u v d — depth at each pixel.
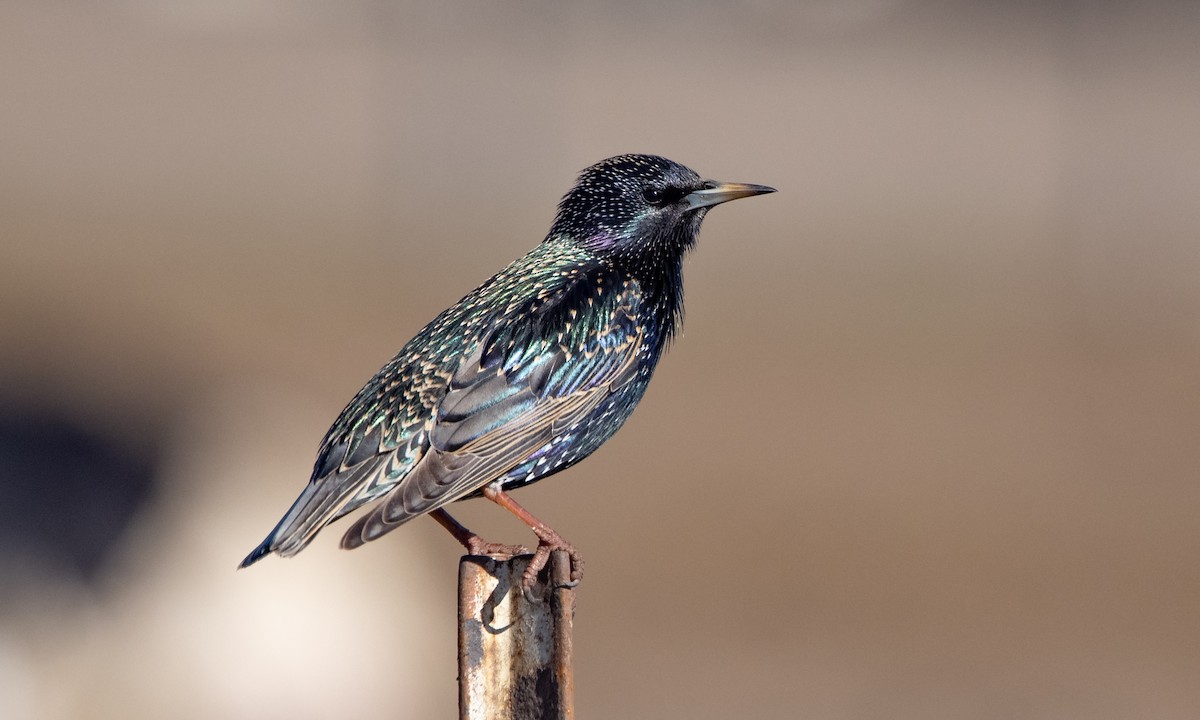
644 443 21.66
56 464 12.67
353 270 36.03
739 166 57.22
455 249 40.81
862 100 69.62
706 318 31.67
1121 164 58.66
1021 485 20.03
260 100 66.69
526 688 4.81
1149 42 67.81
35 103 65.81
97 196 46.09
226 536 12.63
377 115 62.22
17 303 27.05
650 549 17.22
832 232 44.66
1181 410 24.64
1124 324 32.69
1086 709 13.30
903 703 13.26
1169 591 16.42
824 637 14.96
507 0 73.69
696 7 79.06
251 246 38.69
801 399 24.72
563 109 63.97
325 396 21.47
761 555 17.08
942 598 16.00
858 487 19.72
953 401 24.89
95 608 11.73
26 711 10.93
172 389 18.25
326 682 12.16
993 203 51.31
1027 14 78.06
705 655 14.41
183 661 11.73
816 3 79.81
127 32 81.50
